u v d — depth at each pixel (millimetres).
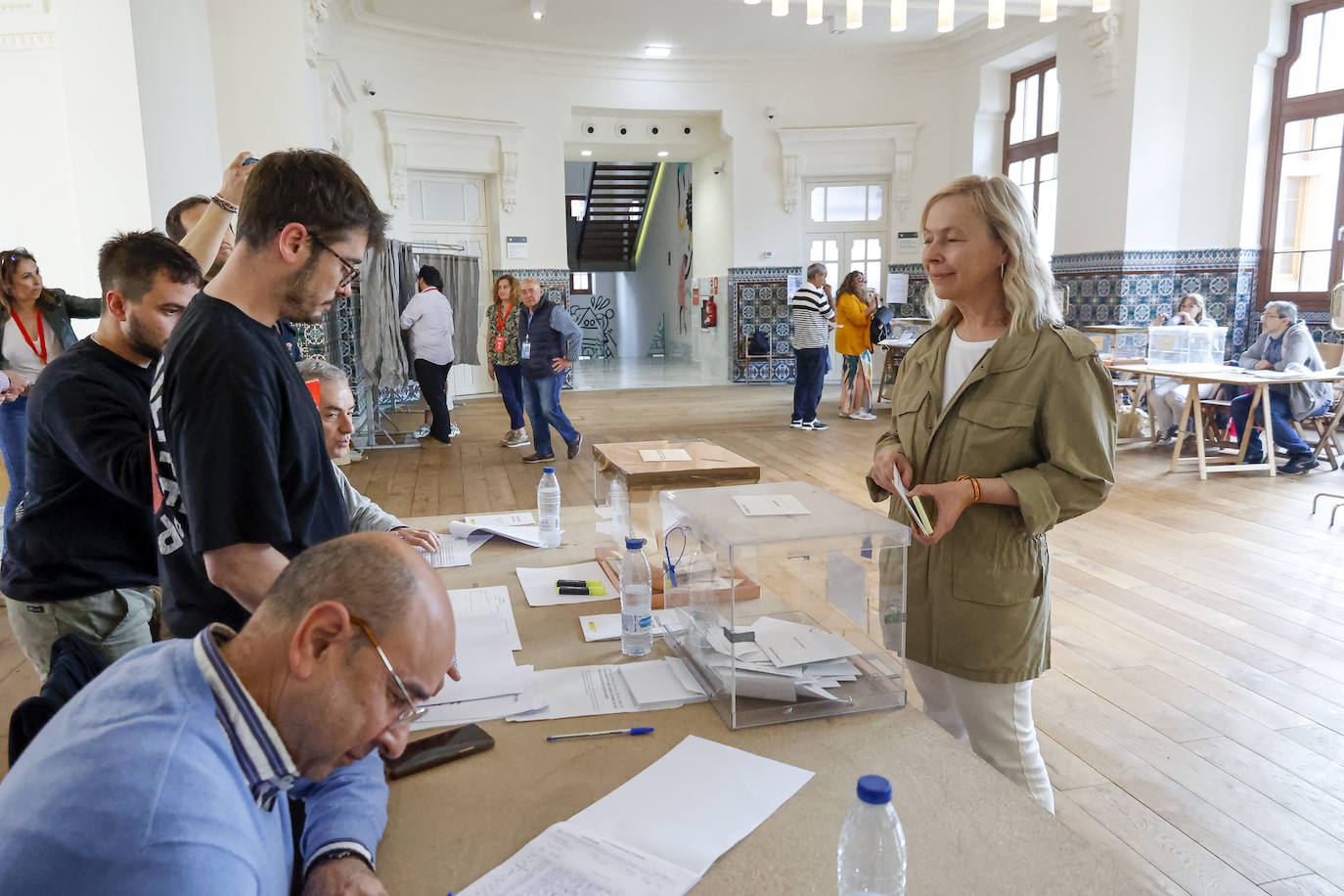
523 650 1695
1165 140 8445
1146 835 2197
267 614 816
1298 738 2652
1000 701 1723
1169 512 5160
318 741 805
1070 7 8305
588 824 1121
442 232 10617
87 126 4195
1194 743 2627
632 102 11125
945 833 1093
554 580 2076
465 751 1309
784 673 1392
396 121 9797
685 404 10031
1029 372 1645
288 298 1245
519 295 7086
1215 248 8477
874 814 922
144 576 1811
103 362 1632
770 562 1438
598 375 13523
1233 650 3252
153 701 763
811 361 8148
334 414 1977
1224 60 8219
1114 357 7527
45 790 700
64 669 1304
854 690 1446
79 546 1716
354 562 817
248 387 1176
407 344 7477
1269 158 8227
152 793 695
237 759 783
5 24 4250
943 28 5773
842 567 1465
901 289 11570
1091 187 8914
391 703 817
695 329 14039
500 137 10492
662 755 1302
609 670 1591
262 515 1180
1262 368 6352
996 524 1674
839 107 11430
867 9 9141
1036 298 1647
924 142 11344
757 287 11883
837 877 1007
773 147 11570
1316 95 7797
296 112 5680
